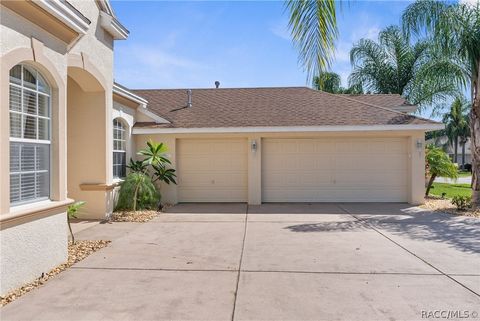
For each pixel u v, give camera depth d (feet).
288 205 42.16
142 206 37.35
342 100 49.55
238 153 44.39
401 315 13.42
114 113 36.47
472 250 22.39
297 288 16.14
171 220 33.22
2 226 14.85
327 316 13.37
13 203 16.31
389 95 58.59
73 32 19.85
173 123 43.34
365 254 21.61
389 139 43.60
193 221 32.73
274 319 13.16
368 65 75.10
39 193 18.17
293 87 55.62
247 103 50.01
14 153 16.44
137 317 13.35
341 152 43.93
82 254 21.67
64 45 19.75
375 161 43.75
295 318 13.23
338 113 45.09
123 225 30.83
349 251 22.30
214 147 44.47
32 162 17.63
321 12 13.47
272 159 44.16
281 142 44.11
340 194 43.98
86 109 33.09
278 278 17.47
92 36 29.76
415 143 42.22
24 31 16.15
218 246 23.70
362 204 42.55
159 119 43.39
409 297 15.06
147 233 27.71
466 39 35.88
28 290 15.85
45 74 18.35
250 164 43.16
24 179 17.03
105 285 16.53
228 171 44.47
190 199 44.55
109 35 33.37
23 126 16.96
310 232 27.89
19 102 16.72
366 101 56.44
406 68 72.38
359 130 40.93
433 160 52.24
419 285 16.43
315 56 13.69
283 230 28.68
